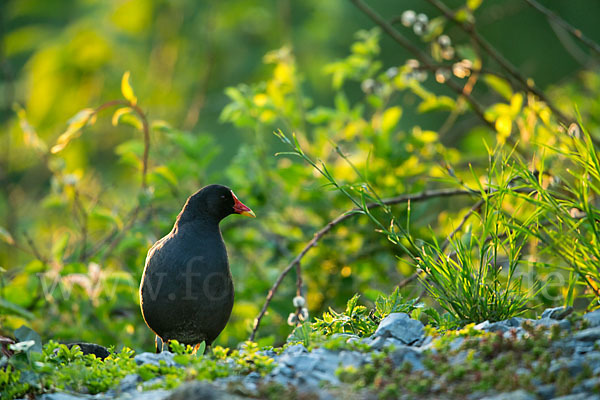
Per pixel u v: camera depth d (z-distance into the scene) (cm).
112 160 2011
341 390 563
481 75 1176
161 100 1938
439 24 1103
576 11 2327
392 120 1145
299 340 712
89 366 682
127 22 1836
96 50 1798
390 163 1136
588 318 642
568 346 599
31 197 1852
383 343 661
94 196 1450
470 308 729
